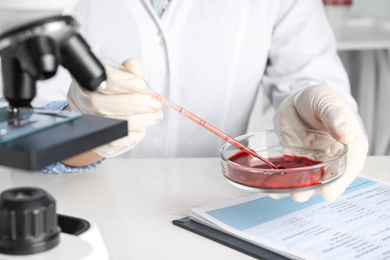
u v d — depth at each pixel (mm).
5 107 709
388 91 2596
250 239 806
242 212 903
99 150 1005
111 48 1442
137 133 941
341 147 853
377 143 2645
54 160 562
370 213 899
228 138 893
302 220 875
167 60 1430
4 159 554
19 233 583
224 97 1509
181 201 975
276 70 1544
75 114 672
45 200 597
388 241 802
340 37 2543
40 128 614
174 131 1482
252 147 926
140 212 932
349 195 978
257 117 2436
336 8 2512
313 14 1536
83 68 602
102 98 911
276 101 1513
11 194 602
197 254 791
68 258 588
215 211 903
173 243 824
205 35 1444
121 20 1424
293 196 851
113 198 989
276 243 793
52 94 1304
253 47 1505
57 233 610
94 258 607
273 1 1502
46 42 563
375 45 2404
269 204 937
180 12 1415
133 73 938
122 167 1146
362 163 964
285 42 1523
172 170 1130
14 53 572
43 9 564
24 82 595
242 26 1468
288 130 920
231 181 826
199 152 1539
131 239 836
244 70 1514
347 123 959
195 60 1454
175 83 1445
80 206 956
